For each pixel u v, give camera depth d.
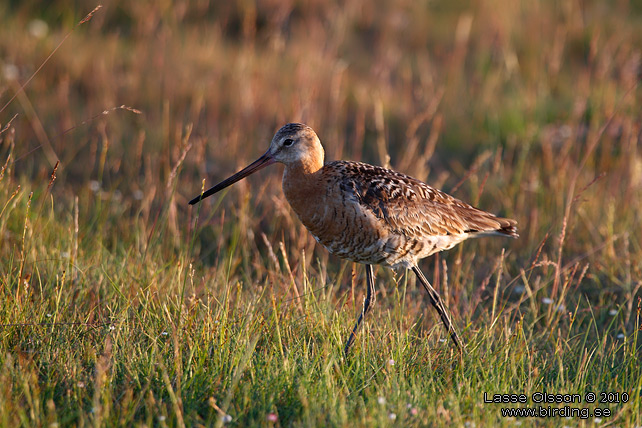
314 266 15.42
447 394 9.83
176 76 22.39
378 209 11.72
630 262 14.86
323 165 12.32
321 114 20.98
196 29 25.39
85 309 11.78
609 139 19.30
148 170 16.98
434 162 20.25
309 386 9.61
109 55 22.97
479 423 9.11
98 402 8.60
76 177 18.22
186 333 10.75
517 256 16.14
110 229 15.41
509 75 24.30
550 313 13.04
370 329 11.95
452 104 22.61
